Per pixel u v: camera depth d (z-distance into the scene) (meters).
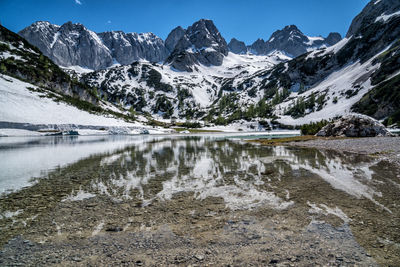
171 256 4.90
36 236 5.78
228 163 16.95
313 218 6.82
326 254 4.90
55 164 16.66
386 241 5.41
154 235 5.86
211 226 6.38
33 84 88.69
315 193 9.26
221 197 8.92
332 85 172.88
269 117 158.38
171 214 7.25
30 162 17.58
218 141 46.25
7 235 5.82
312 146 30.02
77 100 104.19
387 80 110.62
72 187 10.36
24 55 105.94
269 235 5.82
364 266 4.44
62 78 109.25
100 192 9.62
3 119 57.28
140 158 19.92
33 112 67.94
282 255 4.88
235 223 6.56
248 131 134.38
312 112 146.75
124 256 4.90
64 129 69.12
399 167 14.47
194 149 28.23
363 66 163.12
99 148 29.23
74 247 5.27
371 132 39.97
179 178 12.12
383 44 165.25
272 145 33.81
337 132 44.25
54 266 4.55
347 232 5.90
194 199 8.70
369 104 108.06
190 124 157.12
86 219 6.85
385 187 9.94
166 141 46.25
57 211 7.48
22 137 52.53
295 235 5.79
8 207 7.83
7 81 76.69
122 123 96.56
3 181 11.45
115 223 6.59
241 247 5.25
